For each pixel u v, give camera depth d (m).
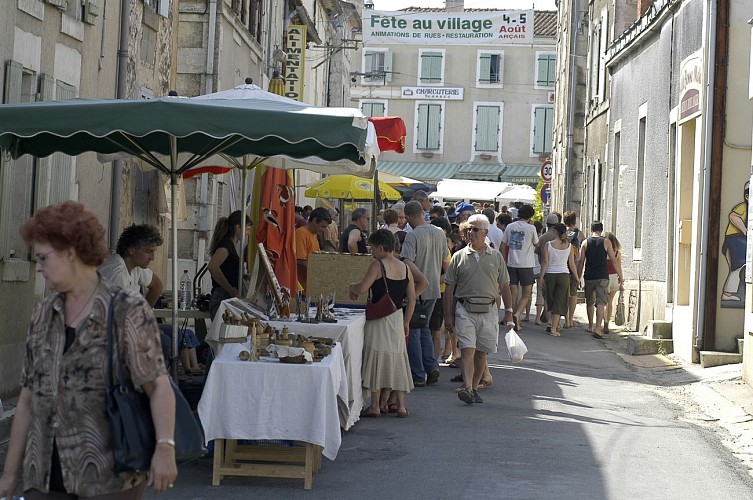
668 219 18.52
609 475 8.80
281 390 7.86
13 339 10.68
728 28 15.83
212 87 20.36
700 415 12.17
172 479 4.24
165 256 17.59
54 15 11.50
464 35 37.22
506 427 10.77
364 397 11.16
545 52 65.38
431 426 10.70
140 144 9.86
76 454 4.21
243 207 11.23
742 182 15.79
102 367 4.23
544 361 16.58
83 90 12.68
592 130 29.19
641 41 22.03
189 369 11.65
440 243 13.45
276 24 28.81
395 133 13.96
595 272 20.23
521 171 64.94
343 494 7.87
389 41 37.28
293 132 8.10
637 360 17.08
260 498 7.68
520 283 20.11
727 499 8.16
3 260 10.26
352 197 24.27
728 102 15.79
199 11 20.28
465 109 66.00
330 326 9.59
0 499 4.50
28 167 10.99
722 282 15.87
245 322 8.41
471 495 7.93
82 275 4.28
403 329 11.12
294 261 12.18
